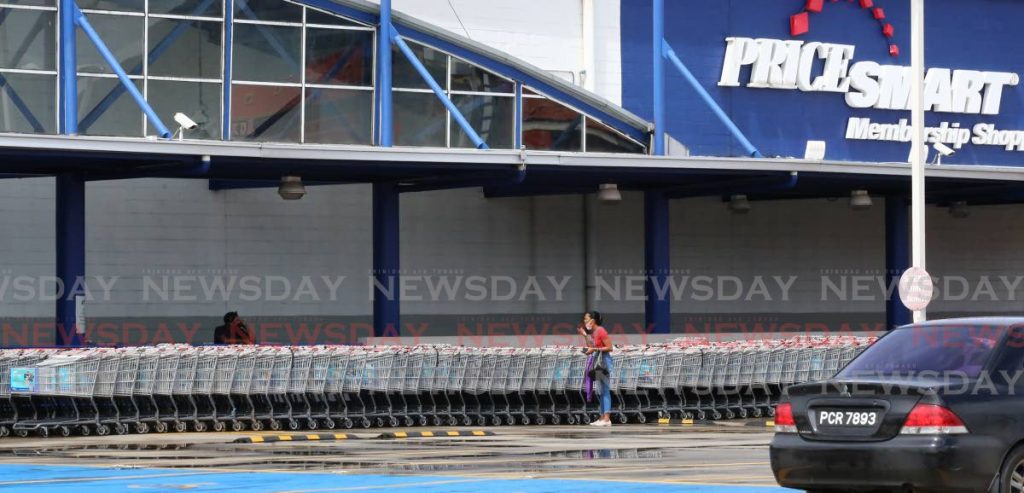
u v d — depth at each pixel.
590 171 51.00
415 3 58.97
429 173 51.22
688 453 31.22
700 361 43.78
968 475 19.25
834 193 62.62
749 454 30.89
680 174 52.56
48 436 36.75
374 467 27.86
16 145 41.25
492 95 55.31
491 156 47.91
